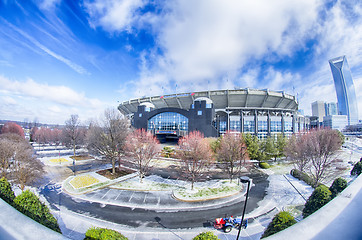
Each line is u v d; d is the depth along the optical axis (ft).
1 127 224.94
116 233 25.18
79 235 43.29
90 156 147.13
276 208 60.08
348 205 14.93
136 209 58.23
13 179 70.18
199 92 220.23
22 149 74.33
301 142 105.91
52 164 118.52
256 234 45.11
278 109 221.05
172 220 51.93
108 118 104.58
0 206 15.61
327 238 11.47
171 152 147.84
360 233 11.71
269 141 134.00
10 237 11.62
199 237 25.58
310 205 47.65
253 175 99.71
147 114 225.56
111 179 87.40
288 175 100.07
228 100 214.07
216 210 58.59
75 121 164.14
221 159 101.45
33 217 32.50
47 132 218.38
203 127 191.11
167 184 82.23
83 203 61.62
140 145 91.50
